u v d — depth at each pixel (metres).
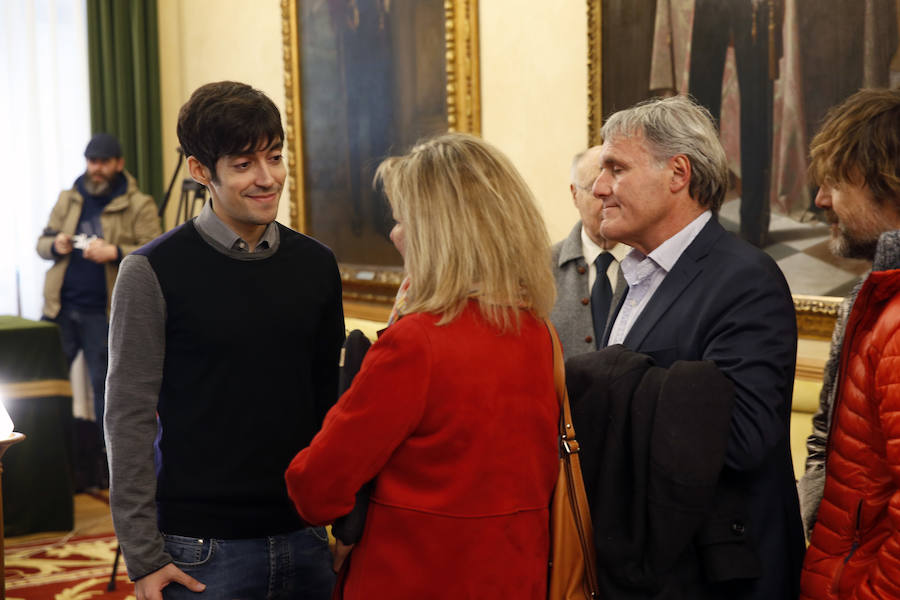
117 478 1.77
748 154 3.17
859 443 1.49
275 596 1.91
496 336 1.47
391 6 4.95
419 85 4.79
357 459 1.41
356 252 5.43
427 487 1.43
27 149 6.76
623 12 3.59
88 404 6.78
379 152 5.14
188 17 7.13
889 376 1.39
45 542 4.68
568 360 1.69
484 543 1.43
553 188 4.11
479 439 1.43
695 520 1.46
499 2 4.32
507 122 4.34
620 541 1.53
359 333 1.62
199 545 1.83
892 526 1.38
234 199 1.83
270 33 6.23
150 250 1.85
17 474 4.58
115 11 6.98
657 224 1.72
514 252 1.49
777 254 3.10
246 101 1.81
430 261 1.47
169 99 7.28
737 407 1.52
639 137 1.70
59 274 5.64
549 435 1.54
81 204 5.75
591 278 2.82
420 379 1.41
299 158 5.92
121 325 1.81
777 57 3.04
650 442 1.51
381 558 1.44
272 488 1.88
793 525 1.66
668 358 1.66
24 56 6.71
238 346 1.85
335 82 5.50
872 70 2.76
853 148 1.60
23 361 4.57
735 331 1.57
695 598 1.54
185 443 1.85
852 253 1.67
